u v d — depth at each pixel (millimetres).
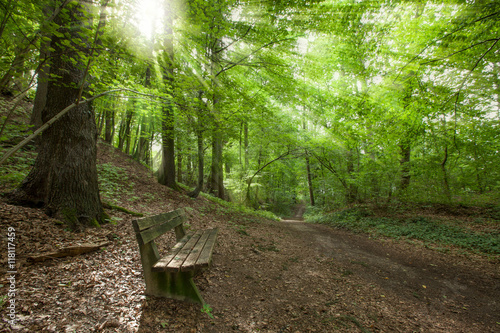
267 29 6266
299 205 31031
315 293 3232
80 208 3920
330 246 6113
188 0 4500
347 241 6824
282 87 8078
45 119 3916
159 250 3812
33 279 2342
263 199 21359
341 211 11109
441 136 9000
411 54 6160
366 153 10602
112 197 5980
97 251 3254
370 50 6691
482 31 4723
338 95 8953
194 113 5426
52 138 3928
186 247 3035
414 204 9594
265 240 6008
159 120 9148
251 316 2533
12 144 5742
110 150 11070
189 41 5398
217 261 3971
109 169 7844
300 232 8242
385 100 7078
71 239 3318
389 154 9703
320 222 11312
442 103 5844
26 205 3771
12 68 1937
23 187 3922
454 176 9930
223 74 7996
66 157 3906
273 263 4305
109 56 3115
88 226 3881
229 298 2859
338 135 10211
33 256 2625
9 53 2027
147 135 9867
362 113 7469
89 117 4195
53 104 3879
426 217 8117
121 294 2428
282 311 2693
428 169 9578
